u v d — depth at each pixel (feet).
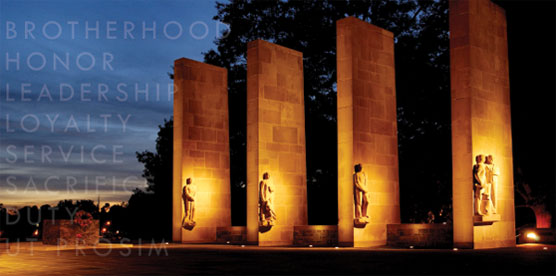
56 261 69.46
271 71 112.88
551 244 96.99
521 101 114.11
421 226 93.50
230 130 157.58
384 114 101.91
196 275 52.16
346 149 96.17
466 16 89.40
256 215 108.37
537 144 113.29
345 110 96.73
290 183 113.91
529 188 117.19
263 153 109.91
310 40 148.77
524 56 113.39
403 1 148.97
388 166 101.40
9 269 59.57
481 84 90.27
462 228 86.48
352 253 77.61
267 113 111.34
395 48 143.74
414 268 56.03
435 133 137.28
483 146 89.20
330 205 147.02
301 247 98.48
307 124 147.95
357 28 98.37
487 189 86.79
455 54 90.02
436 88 139.85
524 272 51.72
